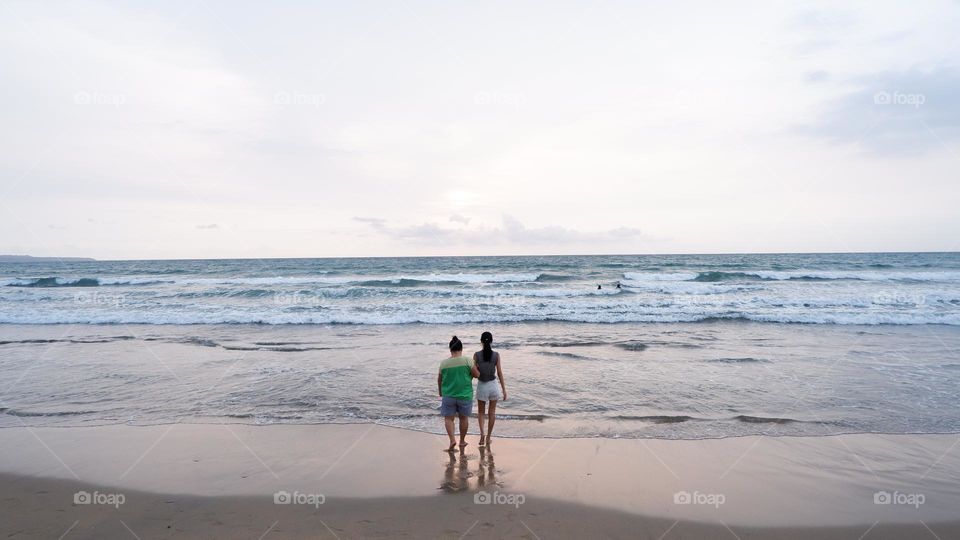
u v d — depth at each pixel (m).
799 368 10.68
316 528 4.58
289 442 6.69
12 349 12.98
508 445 6.58
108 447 6.51
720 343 13.60
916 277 32.09
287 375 10.16
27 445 6.58
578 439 6.77
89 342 13.97
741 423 7.34
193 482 5.54
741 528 4.64
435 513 4.86
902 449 6.44
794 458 6.16
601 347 13.00
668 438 6.79
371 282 31.61
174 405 8.26
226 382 9.66
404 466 5.95
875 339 14.15
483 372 6.67
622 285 27.78
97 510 4.92
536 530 4.55
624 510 4.94
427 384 9.53
